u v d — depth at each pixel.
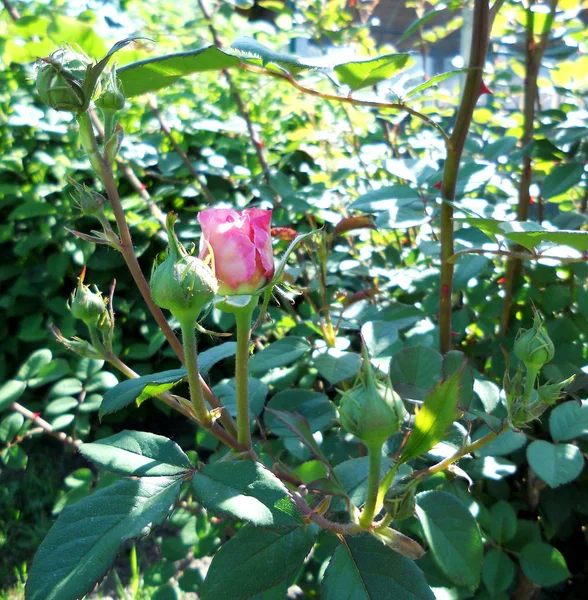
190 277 0.16
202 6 0.43
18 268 0.70
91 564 0.14
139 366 0.69
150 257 0.70
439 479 0.27
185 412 0.22
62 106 0.17
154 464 0.17
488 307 0.40
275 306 0.50
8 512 0.66
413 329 0.36
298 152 0.67
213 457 0.37
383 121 0.51
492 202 0.43
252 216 0.18
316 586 0.36
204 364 0.21
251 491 0.15
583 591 0.41
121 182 0.62
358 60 0.20
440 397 0.15
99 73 0.17
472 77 0.25
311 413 0.29
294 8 0.58
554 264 0.36
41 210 0.56
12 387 0.39
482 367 0.42
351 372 0.29
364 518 0.16
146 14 0.44
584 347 0.38
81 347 0.21
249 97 0.51
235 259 0.17
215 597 0.16
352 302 0.33
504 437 0.28
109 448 0.17
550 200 0.42
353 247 0.51
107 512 0.15
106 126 0.18
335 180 0.47
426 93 0.47
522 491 0.40
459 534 0.20
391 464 0.21
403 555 0.17
